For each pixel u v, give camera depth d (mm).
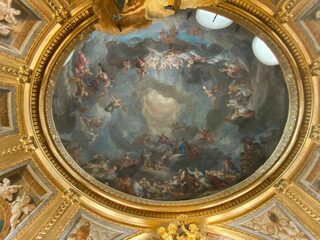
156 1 12219
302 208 14547
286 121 14602
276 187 14898
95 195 15234
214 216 15328
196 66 15656
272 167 14922
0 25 12141
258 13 12672
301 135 14359
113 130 16047
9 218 13883
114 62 15305
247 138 15641
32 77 13164
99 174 15539
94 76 15281
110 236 15430
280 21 12664
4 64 12570
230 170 15742
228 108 15867
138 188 15820
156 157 16203
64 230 14820
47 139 14289
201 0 12375
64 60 13359
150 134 16344
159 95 16188
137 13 12555
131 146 16141
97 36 14297
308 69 13328
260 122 15414
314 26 12742
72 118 15305
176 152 16250
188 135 16266
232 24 13938
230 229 15438
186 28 14547
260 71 14906
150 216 15406
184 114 16328
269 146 15180
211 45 14969
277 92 14812
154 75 15859
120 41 14828
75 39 13070
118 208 15336
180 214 15461
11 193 13914
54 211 14719
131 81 15836
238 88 15570
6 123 13594
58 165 14750
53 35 12703
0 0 11867
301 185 14695
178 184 15977
